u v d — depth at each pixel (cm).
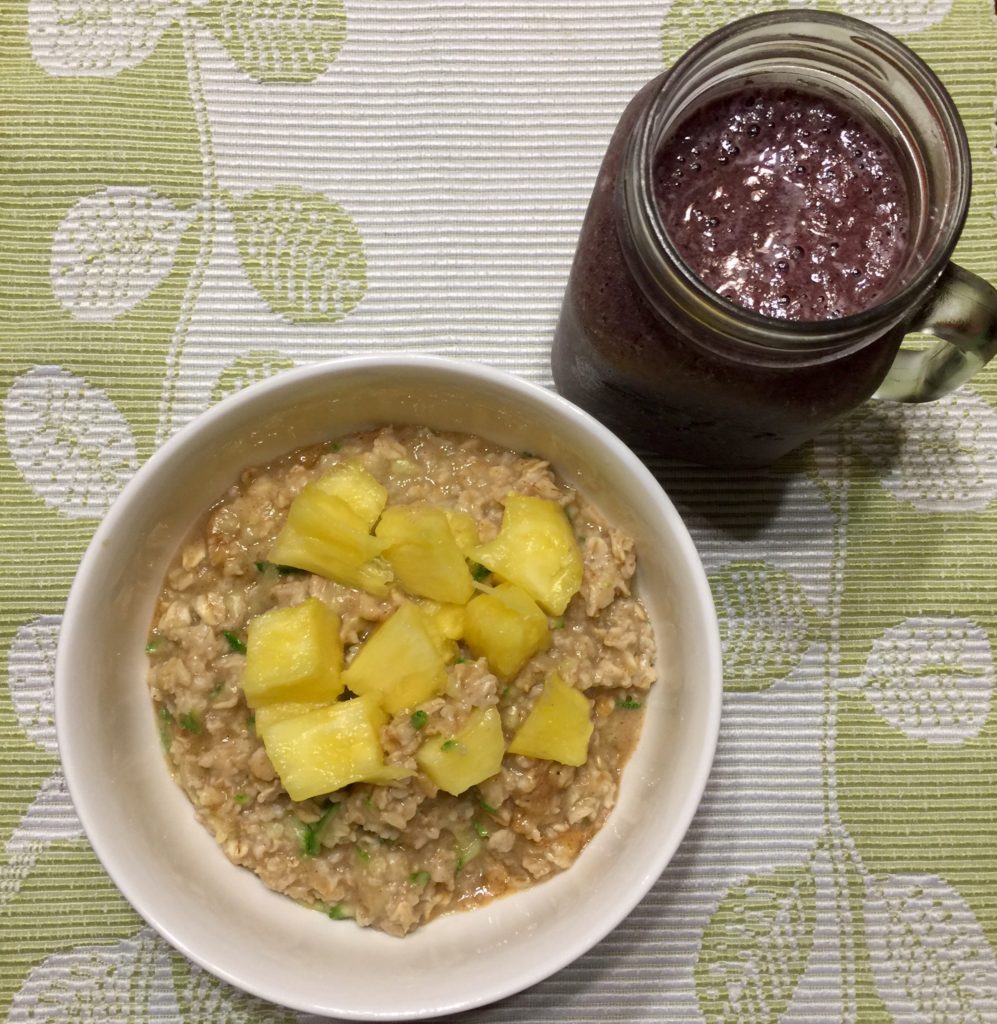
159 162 34
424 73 34
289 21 34
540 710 29
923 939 32
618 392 30
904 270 26
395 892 29
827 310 27
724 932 32
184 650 30
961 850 32
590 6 34
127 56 34
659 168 27
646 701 31
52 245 34
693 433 31
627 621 30
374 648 28
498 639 28
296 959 29
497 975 28
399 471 31
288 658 28
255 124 34
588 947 28
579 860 30
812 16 25
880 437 34
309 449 31
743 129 27
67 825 32
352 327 34
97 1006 31
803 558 33
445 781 28
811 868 32
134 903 27
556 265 34
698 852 32
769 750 33
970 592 33
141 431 33
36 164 34
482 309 34
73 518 33
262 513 30
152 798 30
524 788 29
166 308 33
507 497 30
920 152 26
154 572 30
